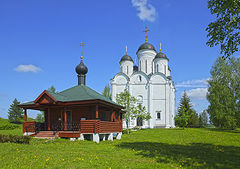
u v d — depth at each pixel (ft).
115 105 74.38
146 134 96.07
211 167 31.60
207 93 142.31
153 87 157.89
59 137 62.64
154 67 170.91
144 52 174.50
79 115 72.33
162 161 35.32
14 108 196.54
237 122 126.93
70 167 31.17
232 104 128.36
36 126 69.62
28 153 39.86
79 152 41.70
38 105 67.26
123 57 175.63
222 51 43.83
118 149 46.91
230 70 134.62
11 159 35.32
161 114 153.89
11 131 101.19
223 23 43.09
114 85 162.81
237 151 47.03
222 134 96.53
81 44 89.04
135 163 33.58
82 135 60.54
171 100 154.81
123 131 109.70
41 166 31.42
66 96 70.23
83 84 84.58
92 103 62.95
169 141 67.05
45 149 44.80
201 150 47.55
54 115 75.20
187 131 110.42
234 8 40.27
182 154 41.73
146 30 184.44
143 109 134.51
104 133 63.36
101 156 38.24
